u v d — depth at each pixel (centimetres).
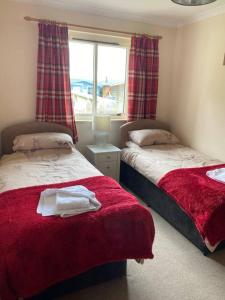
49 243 148
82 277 177
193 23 354
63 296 176
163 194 274
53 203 176
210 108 336
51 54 312
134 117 383
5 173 235
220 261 217
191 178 249
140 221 177
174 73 402
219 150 326
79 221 159
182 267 209
